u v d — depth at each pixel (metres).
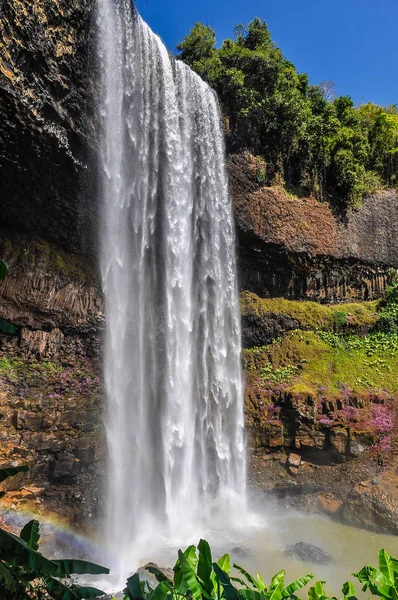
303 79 23.89
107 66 13.38
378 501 13.88
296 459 16.42
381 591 4.32
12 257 13.88
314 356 20.05
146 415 15.85
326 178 22.84
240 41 22.70
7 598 4.53
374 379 19.08
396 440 16.19
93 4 12.41
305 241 21.12
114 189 14.73
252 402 18.14
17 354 13.92
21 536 4.89
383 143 26.12
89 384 14.86
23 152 11.75
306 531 13.59
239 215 19.36
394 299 22.86
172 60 16.84
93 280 15.81
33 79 10.88
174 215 16.92
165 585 4.00
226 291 19.20
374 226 23.97
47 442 12.36
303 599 9.57
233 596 3.87
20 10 10.09
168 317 16.77
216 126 18.73
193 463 16.70
